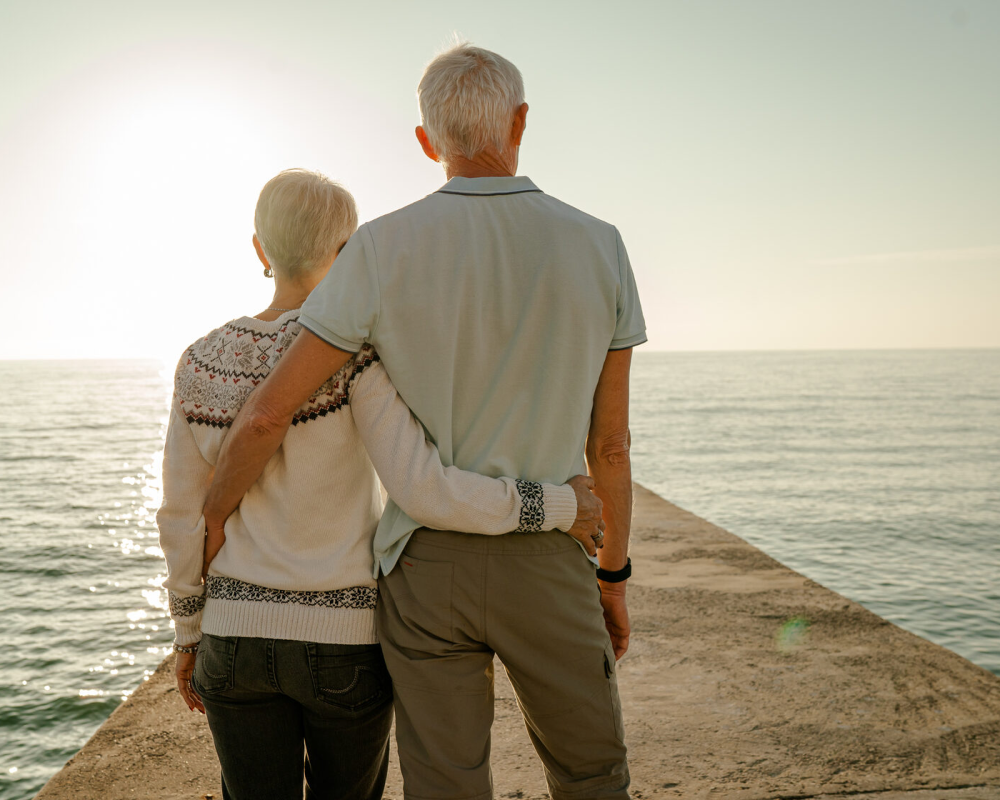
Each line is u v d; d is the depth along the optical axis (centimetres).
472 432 113
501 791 190
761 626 304
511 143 123
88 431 6178
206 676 121
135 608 1328
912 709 231
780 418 8519
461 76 117
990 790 188
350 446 119
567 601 114
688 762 202
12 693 919
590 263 114
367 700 120
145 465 3969
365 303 108
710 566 391
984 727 220
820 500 3334
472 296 111
